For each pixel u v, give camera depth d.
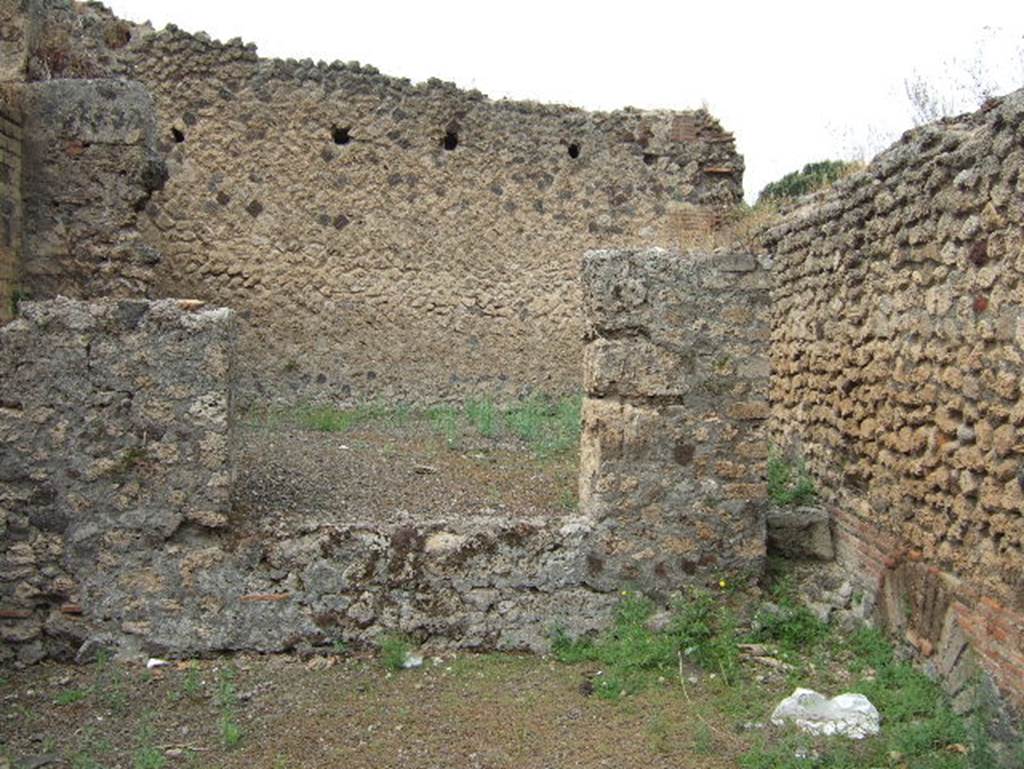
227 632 5.04
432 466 7.48
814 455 6.66
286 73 10.53
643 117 12.01
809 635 5.31
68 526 4.96
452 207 11.27
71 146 6.74
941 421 4.58
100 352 4.95
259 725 4.32
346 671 4.92
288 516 5.42
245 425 9.08
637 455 5.37
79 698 4.55
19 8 7.91
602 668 5.01
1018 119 3.84
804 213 6.99
